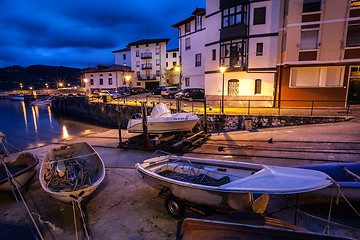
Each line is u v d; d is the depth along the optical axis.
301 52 16.66
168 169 6.66
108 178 7.88
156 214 5.54
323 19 15.84
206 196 4.66
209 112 16.38
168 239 4.59
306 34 16.61
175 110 18.36
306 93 17.66
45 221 5.47
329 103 17.16
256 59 18.86
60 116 37.88
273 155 8.77
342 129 11.02
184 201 5.15
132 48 54.38
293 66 17.47
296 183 4.00
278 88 18.39
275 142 10.48
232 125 14.73
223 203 4.53
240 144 10.78
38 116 37.69
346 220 4.75
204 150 10.34
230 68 19.75
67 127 26.39
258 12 18.42
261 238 3.02
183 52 32.34
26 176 7.05
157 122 12.09
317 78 17.28
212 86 22.22
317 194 5.04
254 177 4.48
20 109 48.41
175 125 12.21
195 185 4.69
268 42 18.28
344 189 4.76
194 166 6.30
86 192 5.48
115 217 5.49
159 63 52.31
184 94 26.53
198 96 25.16
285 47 17.52
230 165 5.81
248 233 3.11
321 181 3.96
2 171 7.88
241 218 3.83
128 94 41.41
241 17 18.80
